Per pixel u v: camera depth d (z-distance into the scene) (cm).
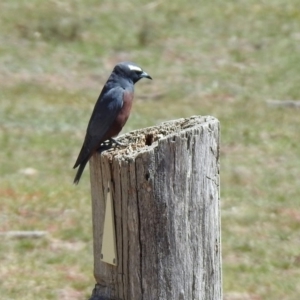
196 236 565
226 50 2731
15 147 1866
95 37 2750
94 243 589
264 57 2680
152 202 552
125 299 571
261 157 1875
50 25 2778
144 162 549
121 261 567
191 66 2592
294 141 1988
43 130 2003
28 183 1630
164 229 555
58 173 1708
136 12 2988
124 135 646
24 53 2583
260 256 1328
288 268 1286
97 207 582
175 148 550
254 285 1216
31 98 2244
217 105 2288
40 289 1169
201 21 2950
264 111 2239
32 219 1447
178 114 2180
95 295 584
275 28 2909
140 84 2434
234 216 1498
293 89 2427
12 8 2900
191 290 568
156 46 2734
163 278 560
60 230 1396
